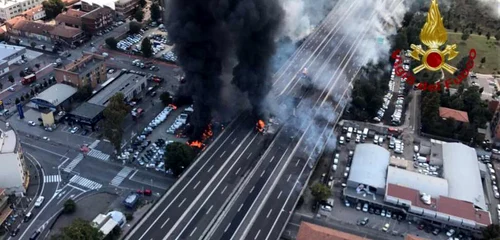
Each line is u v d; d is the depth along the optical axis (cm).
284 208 11331
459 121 14925
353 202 12194
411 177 12412
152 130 14850
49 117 14750
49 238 10938
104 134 13612
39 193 12294
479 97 15950
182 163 12644
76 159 13612
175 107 16062
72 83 16212
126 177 12988
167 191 11519
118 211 11731
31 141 14250
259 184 12031
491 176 13350
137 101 16250
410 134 14975
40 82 17275
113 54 19488
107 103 15338
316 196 11856
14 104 16000
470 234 11300
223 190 11681
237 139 13838
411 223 11669
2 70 17512
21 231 11119
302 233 10138
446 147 13775
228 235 10412
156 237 10194
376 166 12838
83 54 18312
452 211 11394
